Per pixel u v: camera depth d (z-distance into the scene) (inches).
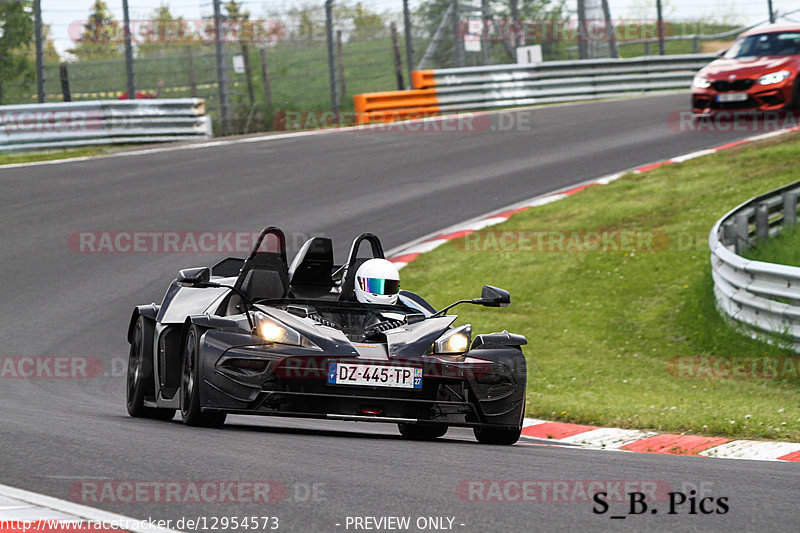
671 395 1390.3
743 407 1262.3
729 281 1657.2
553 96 4210.1
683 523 582.2
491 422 972.6
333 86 3954.2
